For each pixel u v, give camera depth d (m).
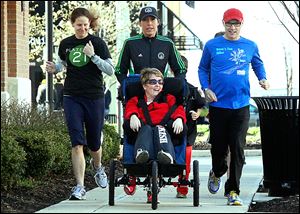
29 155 23.28
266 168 22.34
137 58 21.62
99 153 23.23
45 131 26.42
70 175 26.88
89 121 22.28
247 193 23.59
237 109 20.83
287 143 21.89
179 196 22.61
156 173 19.22
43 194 22.25
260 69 21.47
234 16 20.91
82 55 21.92
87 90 22.02
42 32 56.72
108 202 21.05
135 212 18.89
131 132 20.05
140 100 20.25
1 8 38.69
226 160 22.03
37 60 57.56
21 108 29.19
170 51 21.81
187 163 22.33
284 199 20.80
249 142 54.16
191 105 22.53
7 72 39.47
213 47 21.09
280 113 21.84
